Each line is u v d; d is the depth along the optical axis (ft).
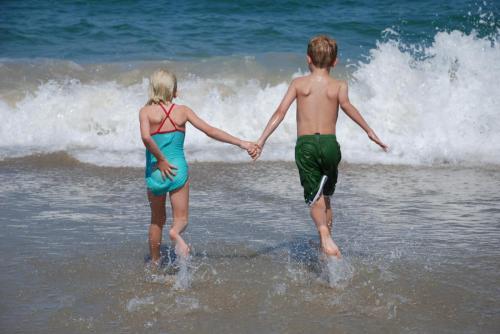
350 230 35.91
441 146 56.80
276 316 25.05
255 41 93.25
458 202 41.83
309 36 95.96
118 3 118.93
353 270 29.76
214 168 50.75
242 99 66.33
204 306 26.00
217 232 35.58
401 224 37.04
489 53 65.05
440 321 24.50
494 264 30.63
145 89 68.18
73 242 33.81
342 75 73.20
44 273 29.45
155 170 28.32
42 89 66.59
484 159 54.54
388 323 24.38
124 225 36.86
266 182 46.78
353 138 60.23
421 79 64.44
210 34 97.14
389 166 52.47
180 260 28.37
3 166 50.88
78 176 48.37
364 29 98.89
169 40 93.40
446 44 65.98
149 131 27.68
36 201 41.52
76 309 25.63
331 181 29.86
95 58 82.74
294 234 35.40
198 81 70.38
